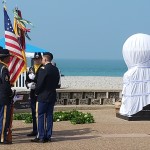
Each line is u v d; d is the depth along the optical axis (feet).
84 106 73.67
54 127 53.57
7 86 41.55
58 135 47.80
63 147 40.93
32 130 50.85
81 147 41.01
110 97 76.07
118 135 48.03
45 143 42.83
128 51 62.39
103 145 42.06
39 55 46.21
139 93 61.82
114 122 59.16
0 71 41.45
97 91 75.36
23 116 61.31
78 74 322.75
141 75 61.98
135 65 62.23
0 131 41.75
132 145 42.29
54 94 43.80
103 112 70.49
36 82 45.42
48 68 43.01
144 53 61.62
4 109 41.55
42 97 43.09
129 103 61.67
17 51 49.42
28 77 46.50
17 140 44.45
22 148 40.27
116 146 41.70
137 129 52.54
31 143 42.78
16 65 49.57
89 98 75.15
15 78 49.44
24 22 50.78
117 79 182.09
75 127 53.67
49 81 43.09
